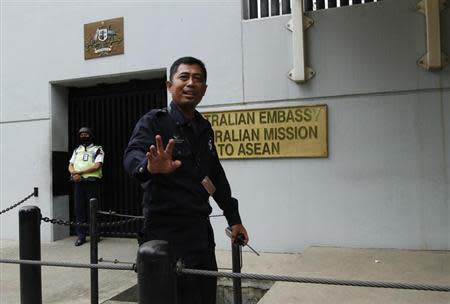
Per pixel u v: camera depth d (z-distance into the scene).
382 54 5.71
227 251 6.33
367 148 5.76
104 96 7.75
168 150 2.21
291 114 6.05
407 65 5.61
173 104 2.70
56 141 7.68
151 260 2.18
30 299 3.65
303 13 5.97
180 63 2.71
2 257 6.61
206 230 2.71
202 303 2.71
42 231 7.59
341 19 5.86
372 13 5.74
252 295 5.03
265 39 6.20
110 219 7.67
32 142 7.70
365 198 5.77
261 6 6.40
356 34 5.80
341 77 5.86
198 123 2.78
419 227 5.57
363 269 4.86
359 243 5.79
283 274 4.83
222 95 6.40
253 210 6.23
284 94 6.11
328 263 5.12
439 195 5.50
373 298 4.05
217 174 2.96
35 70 7.68
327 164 5.92
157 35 6.84
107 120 7.72
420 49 5.57
